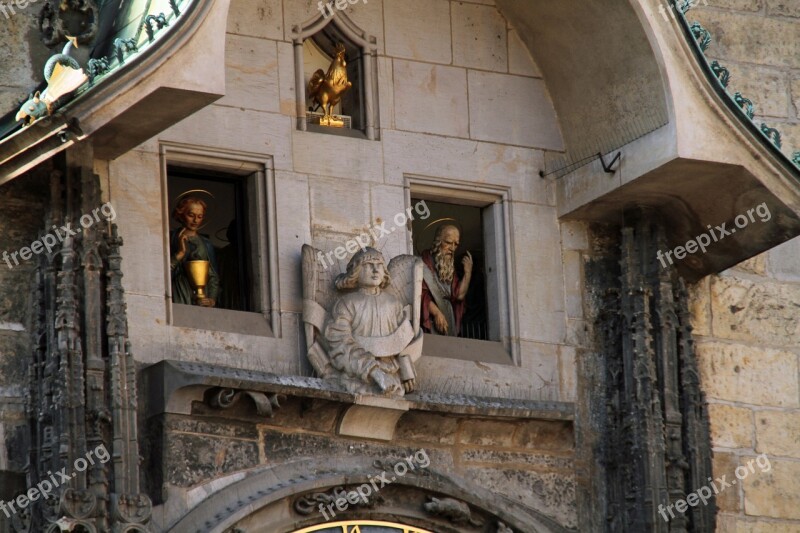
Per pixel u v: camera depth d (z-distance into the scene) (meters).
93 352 35.94
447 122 40.47
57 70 35.50
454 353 39.62
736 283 41.50
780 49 42.97
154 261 37.72
